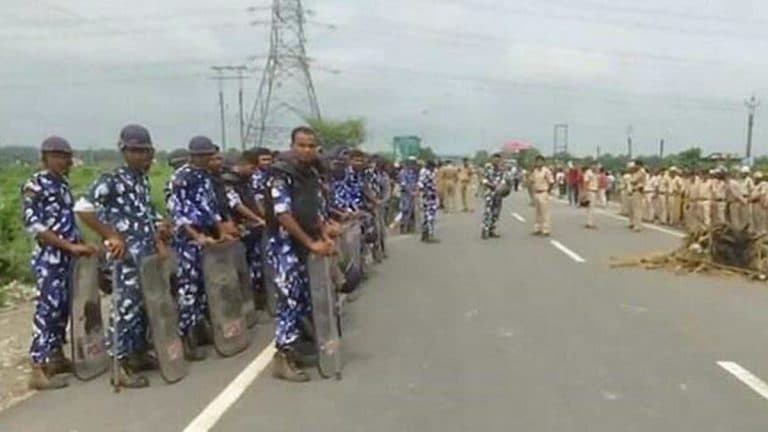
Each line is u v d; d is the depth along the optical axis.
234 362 7.29
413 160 24.00
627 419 5.66
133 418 5.72
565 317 9.33
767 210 18.88
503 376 6.78
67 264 6.65
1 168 29.00
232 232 7.91
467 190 31.27
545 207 20.22
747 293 11.13
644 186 25.05
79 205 6.41
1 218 14.13
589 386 6.47
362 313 9.60
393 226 22.05
